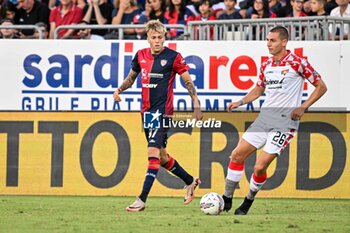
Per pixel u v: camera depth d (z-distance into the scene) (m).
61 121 30.98
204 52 30.64
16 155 31.08
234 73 30.59
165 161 26.00
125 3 40.38
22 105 30.97
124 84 25.91
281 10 39.28
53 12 41.28
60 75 30.88
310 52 30.39
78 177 31.09
